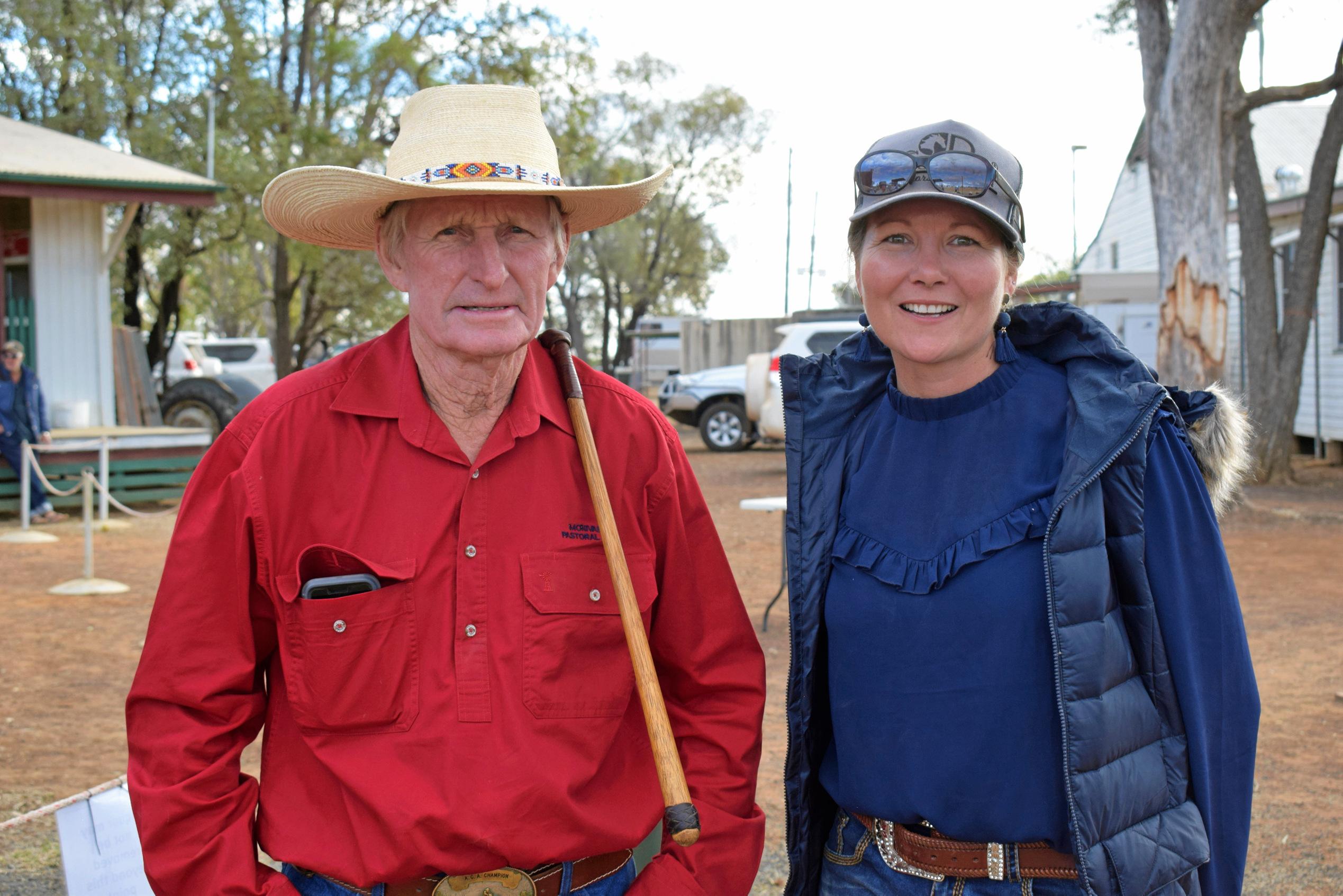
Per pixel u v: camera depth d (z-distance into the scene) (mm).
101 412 11867
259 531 1732
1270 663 5504
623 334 33281
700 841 1857
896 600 1803
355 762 1689
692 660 1967
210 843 1700
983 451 1829
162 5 17938
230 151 16578
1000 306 1825
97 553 8812
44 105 18141
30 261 11586
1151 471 1746
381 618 1698
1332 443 14922
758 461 15742
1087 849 1629
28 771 4031
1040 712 1722
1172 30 11836
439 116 1778
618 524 1877
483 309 1733
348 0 18953
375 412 1771
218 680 1736
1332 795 3801
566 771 1713
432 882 1690
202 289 31984
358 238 2031
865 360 2006
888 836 1836
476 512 1756
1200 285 11266
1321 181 12461
